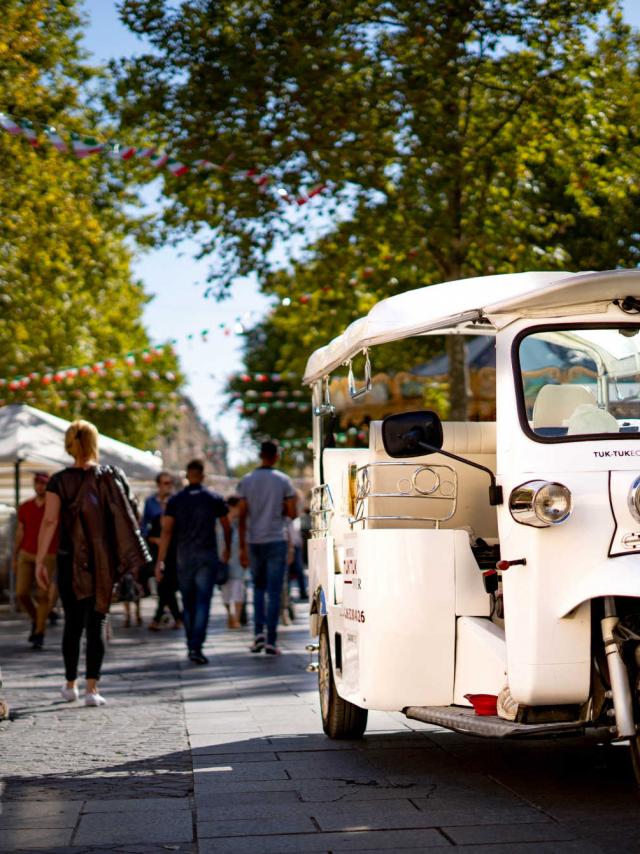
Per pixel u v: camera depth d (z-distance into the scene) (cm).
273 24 2516
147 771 1007
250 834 785
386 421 875
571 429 877
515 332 905
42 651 2230
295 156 2597
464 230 2697
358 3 2517
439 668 943
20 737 1196
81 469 1452
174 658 2033
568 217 2792
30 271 3222
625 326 902
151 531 2848
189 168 2533
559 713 848
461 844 746
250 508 2041
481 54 2581
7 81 2577
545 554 829
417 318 983
